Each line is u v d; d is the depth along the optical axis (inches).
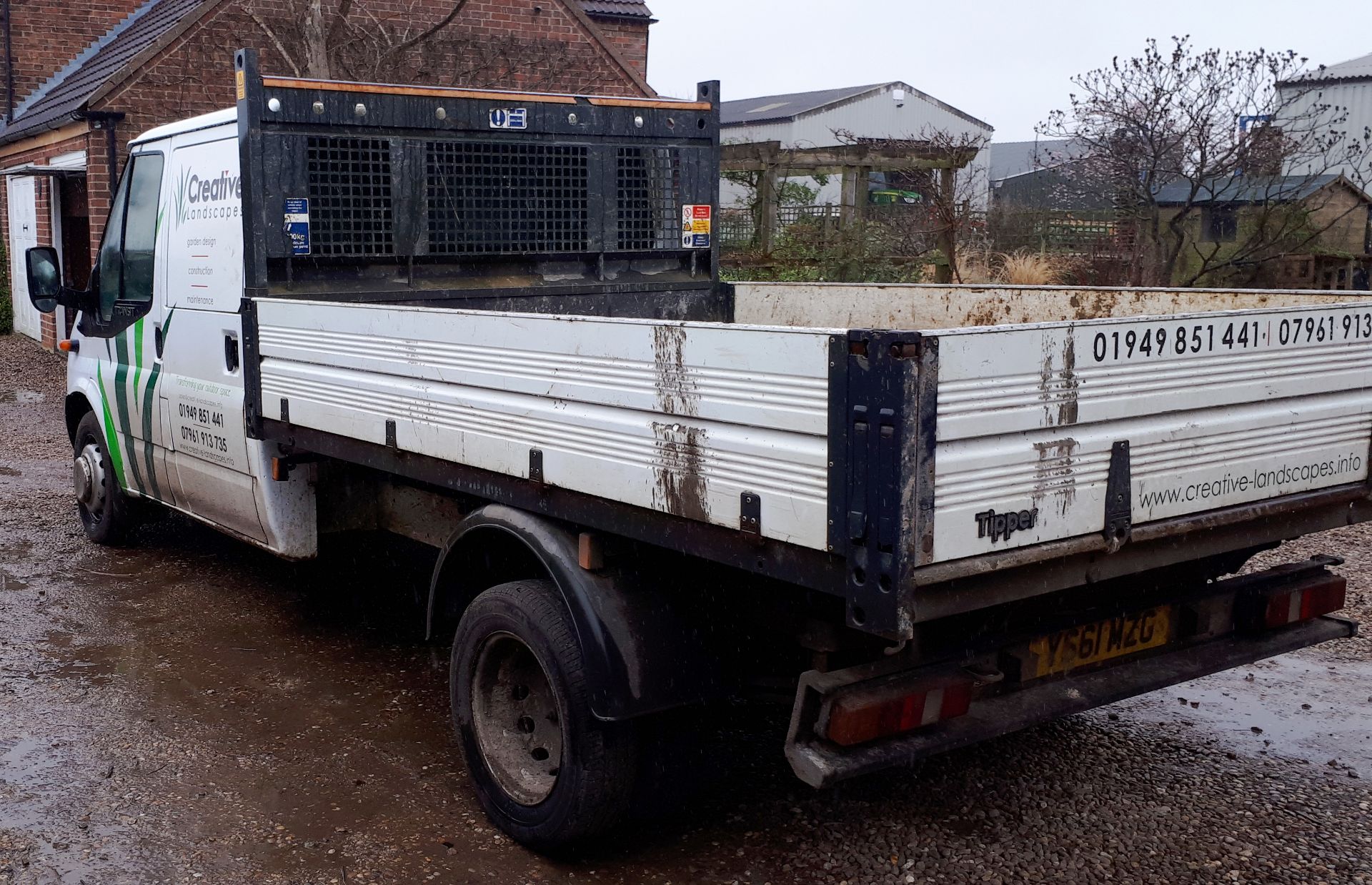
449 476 153.5
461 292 220.5
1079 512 113.0
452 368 148.8
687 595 136.2
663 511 121.4
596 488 129.5
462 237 222.1
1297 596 150.3
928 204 605.3
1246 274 592.1
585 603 132.2
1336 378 135.5
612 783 135.3
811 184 1046.4
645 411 122.7
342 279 209.8
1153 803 157.3
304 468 204.5
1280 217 590.2
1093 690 133.6
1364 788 161.6
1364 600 236.2
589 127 233.9
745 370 110.6
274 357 189.5
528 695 150.5
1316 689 200.1
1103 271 573.9
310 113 202.1
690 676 133.6
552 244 232.8
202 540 296.8
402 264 216.5
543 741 147.5
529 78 608.1
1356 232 688.4
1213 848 145.1
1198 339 120.6
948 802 157.8
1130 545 119.5
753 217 633.0
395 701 195.2
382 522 205.9
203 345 217.2
